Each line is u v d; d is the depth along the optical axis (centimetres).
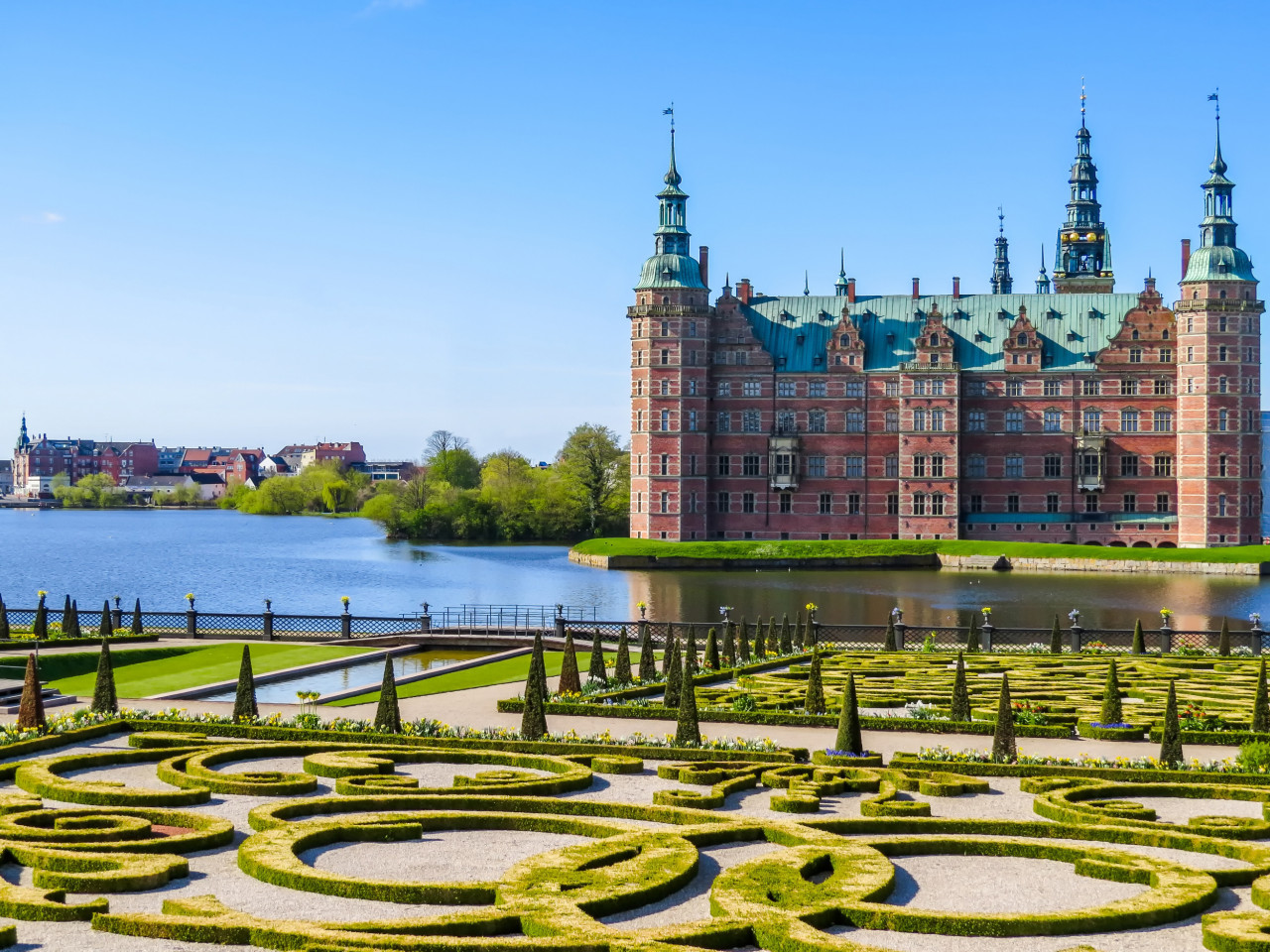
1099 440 16338
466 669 7194
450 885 3084
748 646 7250
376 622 9800
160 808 3900
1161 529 16175
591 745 4847
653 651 7144
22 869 3316
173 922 2823
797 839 3572
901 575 14175
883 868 3294
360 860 3497
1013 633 8650
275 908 3033
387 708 5075
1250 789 4262
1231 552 14262
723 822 3747
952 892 3294
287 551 19062
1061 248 18700
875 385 16762
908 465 16388
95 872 3253
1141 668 6962
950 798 4225
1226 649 7481
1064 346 16688
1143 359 16350
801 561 15325
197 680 6631
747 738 5216
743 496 16962
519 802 3994
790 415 16888
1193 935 2953
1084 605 10931
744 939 2844
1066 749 5034
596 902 3003
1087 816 3819
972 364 16700
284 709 5719
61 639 7706
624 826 3722
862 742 5147
